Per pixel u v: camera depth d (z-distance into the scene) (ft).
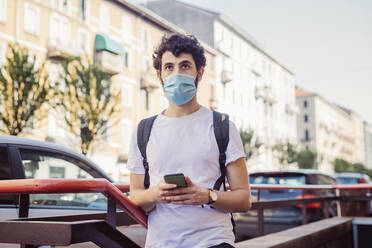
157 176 6.61
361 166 311.88
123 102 107.76
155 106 117.60
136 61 113.91
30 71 58.29
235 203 6.30
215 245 6.24
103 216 9.27
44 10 88.99
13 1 82.33
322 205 30.45
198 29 154.51
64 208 11.40
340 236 21.07
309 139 269.85
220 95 156.35
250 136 137.28
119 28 109.19
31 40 85.51
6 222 4.68
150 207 6.51
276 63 213.46
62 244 4.33
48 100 60.90
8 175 10.48
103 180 5.65
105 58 99.55
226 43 161.68
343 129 346.95
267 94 191.93
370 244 22.80
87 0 99.76
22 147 11.18
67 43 93.66
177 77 6.56
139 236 10.69
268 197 30.89
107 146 100.73
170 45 6.73
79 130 73.67
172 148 6.53
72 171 12.45
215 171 6.52
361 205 24.97
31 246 4.94
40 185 5.11
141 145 6.79
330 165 296.71
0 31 79.66
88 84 67.77
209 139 6.50
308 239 16.10
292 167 192.13
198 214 6.33
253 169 174.91
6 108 56.90
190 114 6.72
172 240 6.35
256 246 12.82
